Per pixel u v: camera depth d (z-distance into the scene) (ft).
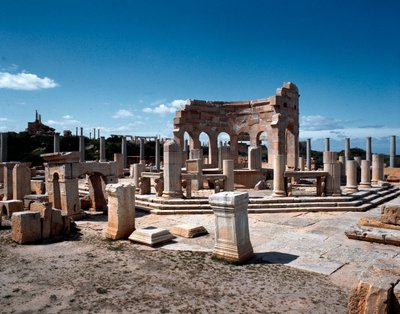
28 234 37.11
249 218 50.52
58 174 50.06
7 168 64.44
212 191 71.97
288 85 102.94
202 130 108.68
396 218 39.78
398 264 19.83
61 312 21.24
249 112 107.76
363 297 17.07
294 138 105.09
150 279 26.40
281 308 21.54
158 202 56.95
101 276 27.14
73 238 39.29
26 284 25.70
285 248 34.96
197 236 39.37
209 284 25.35
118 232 38.17
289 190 63.16
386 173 111.65
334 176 60.29
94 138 232.94
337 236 39.91
